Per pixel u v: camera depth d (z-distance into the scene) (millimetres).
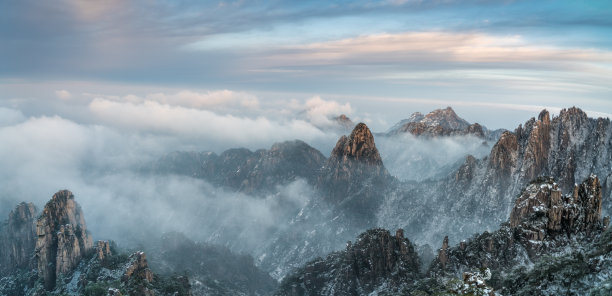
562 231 160375
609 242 125562
